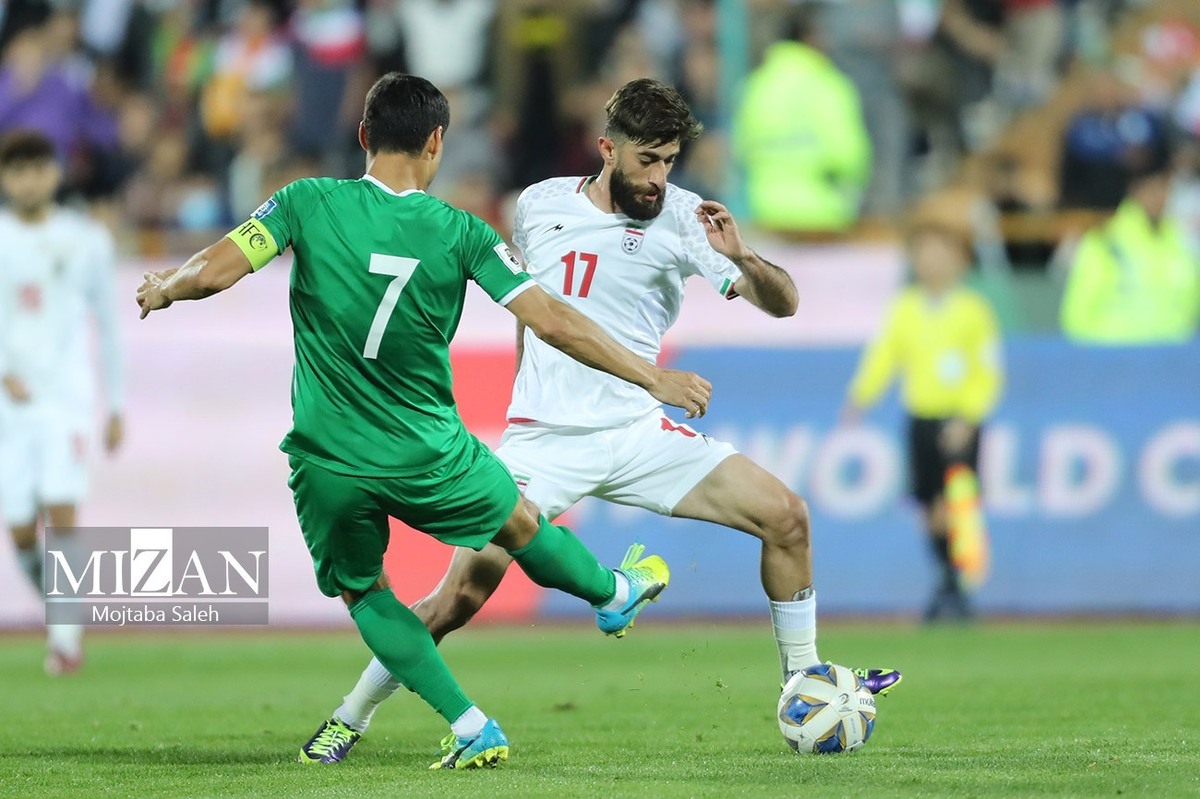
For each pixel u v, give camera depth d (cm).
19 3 4900
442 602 1953
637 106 1941
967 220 4166
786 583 1962
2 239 3281
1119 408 4172
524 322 1719
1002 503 4144
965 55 4862
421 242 1695
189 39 5072
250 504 4056
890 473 4144
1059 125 4781
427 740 2147
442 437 1723
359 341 1686
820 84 4497
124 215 4816
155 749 2041
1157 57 4931
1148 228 4272
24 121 4691
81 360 3356
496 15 4875
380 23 4903
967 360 4138
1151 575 4156
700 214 1859
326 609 4062
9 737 2198
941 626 4041
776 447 4134
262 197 4781
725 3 4638
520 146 4847
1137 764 1736
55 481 3309
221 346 4069
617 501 2042
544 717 2427
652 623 4103
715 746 2002
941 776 1644
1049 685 2778
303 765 1839
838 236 4306
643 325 2055
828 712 1875
